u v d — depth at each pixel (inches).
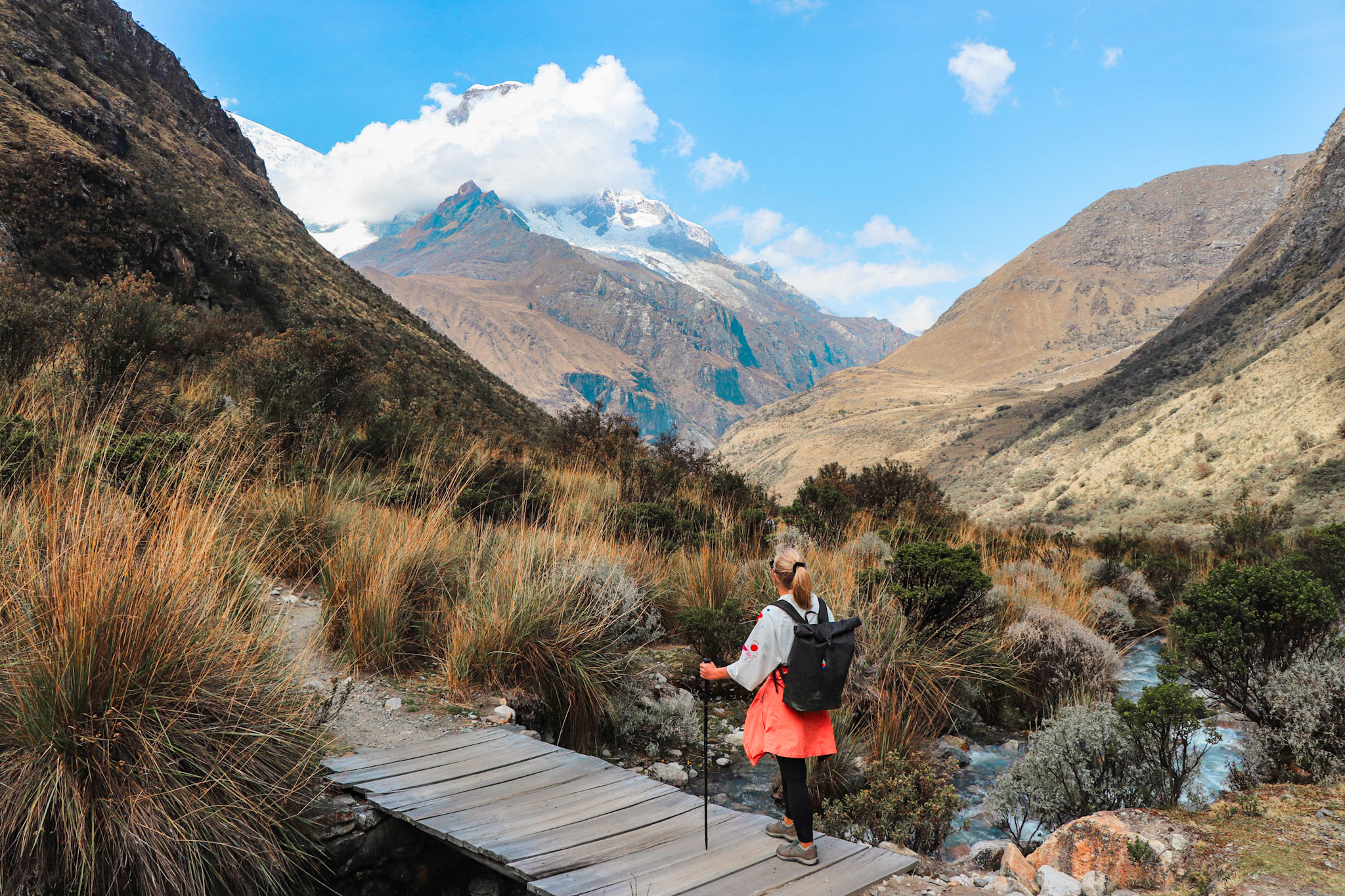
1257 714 203.3
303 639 217.9
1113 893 129.7
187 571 135.0
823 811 195.5
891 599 282.2
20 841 106.9
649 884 123.8
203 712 129.8
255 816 123.9
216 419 282.4
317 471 324.5
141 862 110.2
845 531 456.4
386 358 2102.6
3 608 126.9
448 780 159.9
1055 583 437.1
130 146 2593.5
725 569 340.5
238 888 120.3
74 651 117.4
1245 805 157.0
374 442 408.2
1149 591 514.0
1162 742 176.2
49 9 3085.6
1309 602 199.5
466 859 158.1
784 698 134.0
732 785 215.0
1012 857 152.3
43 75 2449.6
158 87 3479.3
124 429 277.0
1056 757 182.4
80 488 148.2
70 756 113.1
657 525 409.4
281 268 2389.3
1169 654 322.0
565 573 246.7
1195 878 128.0
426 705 204.1
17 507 153.9
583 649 237.9
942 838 181.6
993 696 288.7
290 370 409.1
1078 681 294.5
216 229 2314.2
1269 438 2138.3
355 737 180.2
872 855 139.9
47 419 234.1
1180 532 1534.2
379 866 144.6
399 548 250.4
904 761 199.6
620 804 155.3
